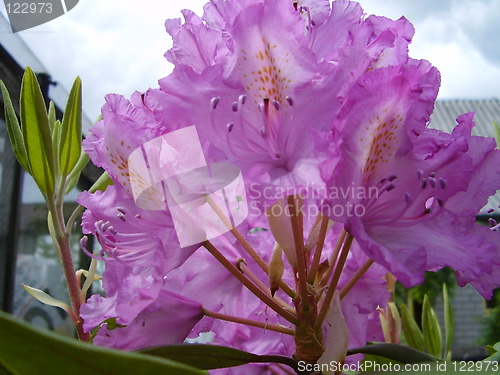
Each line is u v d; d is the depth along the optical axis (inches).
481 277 6.2
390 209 5.8
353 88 5.3
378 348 7.1
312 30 6.5
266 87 5.8
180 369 3.9
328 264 6.3
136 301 5.6
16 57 19.7
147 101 6.1
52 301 8.0
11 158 23.0
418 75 5.4
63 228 8.4
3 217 22.7
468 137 6.4
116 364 3.8
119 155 6.1
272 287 5.9
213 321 7.0
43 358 3.9
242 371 7.6
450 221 5.7
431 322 11.7
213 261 6.9
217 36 6.3
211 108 5.7
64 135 8.6
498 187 6.3
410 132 5.6
